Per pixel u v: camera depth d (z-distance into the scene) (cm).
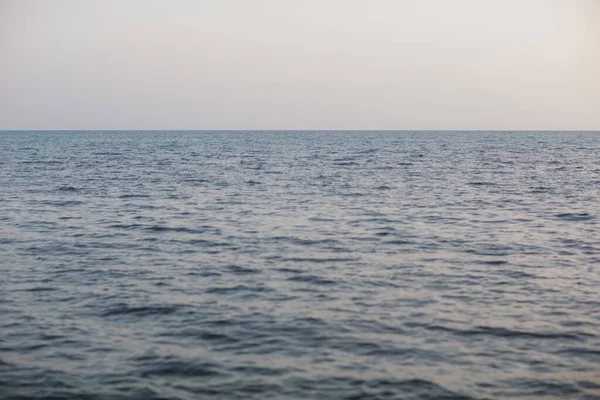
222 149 9850
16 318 1234
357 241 2078
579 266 1727
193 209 2852
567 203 3092
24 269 1661
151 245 2005
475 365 1009
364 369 988
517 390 919
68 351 1059
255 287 1478
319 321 1221
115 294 1412
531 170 5241
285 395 895
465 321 1228
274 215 2664
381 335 1144
